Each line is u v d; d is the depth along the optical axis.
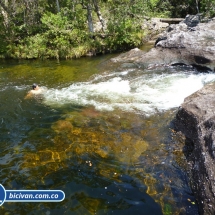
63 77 9.89
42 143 5.47
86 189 4.17
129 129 5.77
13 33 15.88
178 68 9.84
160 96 7.36
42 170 4.64
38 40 14.60
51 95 8.02
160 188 4.07
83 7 15.48
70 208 3.85
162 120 6.00
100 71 10.26
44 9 17.75
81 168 4.64
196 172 3.92
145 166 4.58
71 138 5.59
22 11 16.78
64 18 15.38
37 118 6.62
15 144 5.50
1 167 4.77
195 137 4.77
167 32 12.80
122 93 7.78
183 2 21.22
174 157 4.70
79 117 6.52
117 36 14.40
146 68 10.09
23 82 9.55
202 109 5.09
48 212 3.80
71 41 14.53
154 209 3.73
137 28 15.47
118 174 4.45
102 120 6.27
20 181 4.40
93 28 15.89
